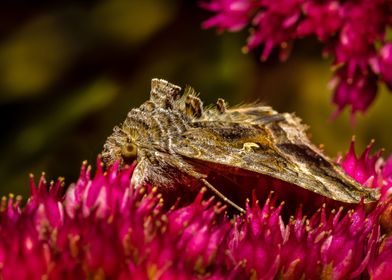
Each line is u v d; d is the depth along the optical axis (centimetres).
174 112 13
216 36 22
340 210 12
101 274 11
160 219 12
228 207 13
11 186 21
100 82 22
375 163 13
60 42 23
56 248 11
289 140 13
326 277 12
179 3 22
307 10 15
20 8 23
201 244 12
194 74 22
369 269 12
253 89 21
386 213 13
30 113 22
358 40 15
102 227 11
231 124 13
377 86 15
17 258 11
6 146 22
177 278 11
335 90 16
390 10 15
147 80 22
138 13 23
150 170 13
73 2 23
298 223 12
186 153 13
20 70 23
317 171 13
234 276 12
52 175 21
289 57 21
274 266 12
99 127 22
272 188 13
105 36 23
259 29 16
